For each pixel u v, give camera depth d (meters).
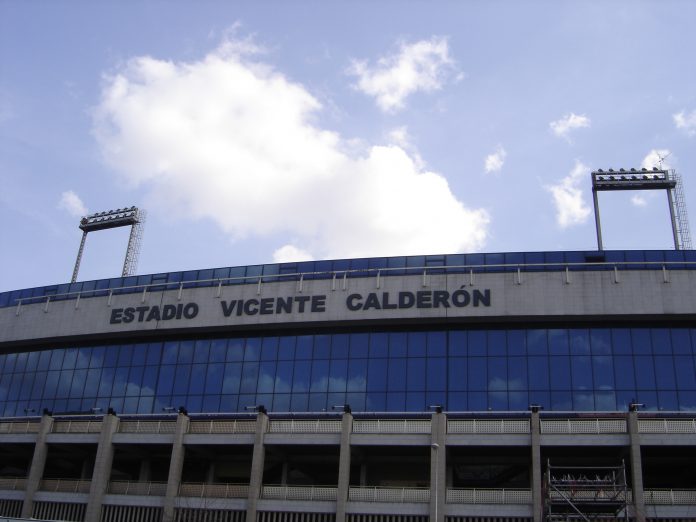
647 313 49.53
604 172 62.22
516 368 50.09
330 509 44.22
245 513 45.41
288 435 46.59
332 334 53.62
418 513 43.06
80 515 48.50
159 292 57.62
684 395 47.94
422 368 51.19
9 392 59.91
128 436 49.56
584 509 40.62
